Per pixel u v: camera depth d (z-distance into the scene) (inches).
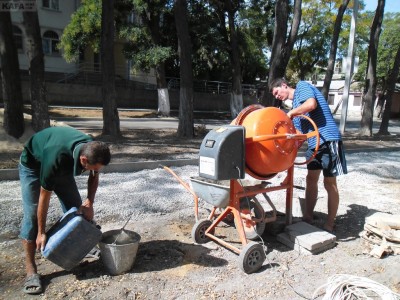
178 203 215.9
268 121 150.3
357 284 127.1
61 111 772.0
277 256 155.6
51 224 178.4
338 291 124.3
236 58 848.9
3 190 221.1
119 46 1135.6
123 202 207.9
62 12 1015.0
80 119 681.0
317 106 170.9
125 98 1013.8
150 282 131.5
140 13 734.5
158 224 187.0
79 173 116.6
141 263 144.5
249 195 153.6
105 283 129.4
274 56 430.0
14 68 337.7
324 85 617.6
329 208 180.2
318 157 174.2
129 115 826.8
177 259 148.9
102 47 410.6
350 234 182.4
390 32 1274.6
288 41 433.1
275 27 428.5
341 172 172.7
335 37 603.5
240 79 868.6
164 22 808.3
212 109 1133.1
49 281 130.0
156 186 245.3
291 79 1583.4
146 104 1046.4
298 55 1229.7
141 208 203.2
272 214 174.7
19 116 346.3
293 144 154.8
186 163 313.7
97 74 1039.0
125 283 129.9
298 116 166.7
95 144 110.8
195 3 780.6
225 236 173.5
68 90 915.4
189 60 459.2
